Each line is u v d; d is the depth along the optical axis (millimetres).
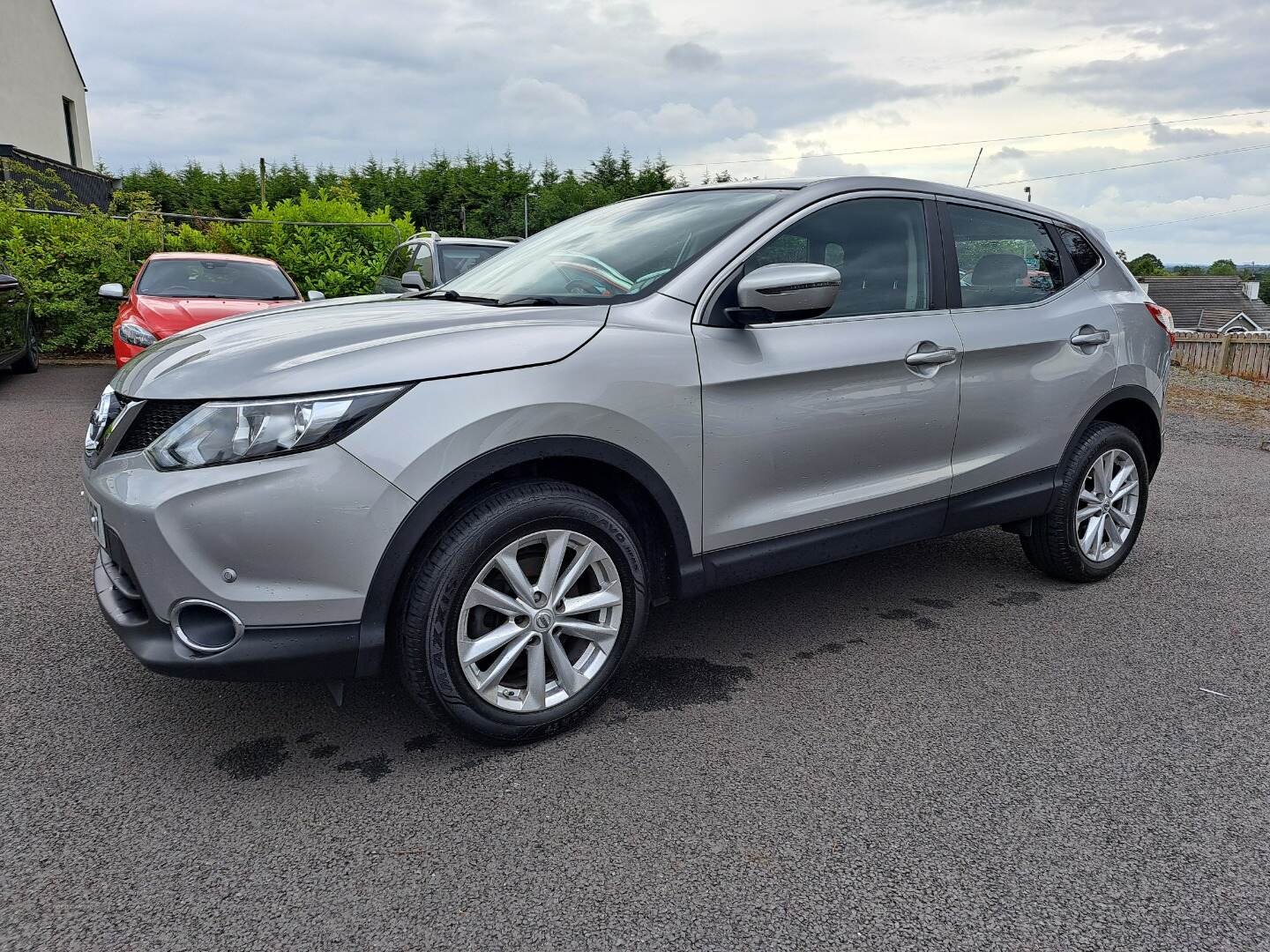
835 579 4168
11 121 18719
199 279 8492
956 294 3432
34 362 10234
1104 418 4078
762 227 2982
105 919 1890
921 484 3322
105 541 2465
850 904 1968
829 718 2818
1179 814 2326
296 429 2189
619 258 3102
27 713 2762
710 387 2734
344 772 2473
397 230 13477
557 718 2621
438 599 2365
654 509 2793
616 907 1946
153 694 2904
